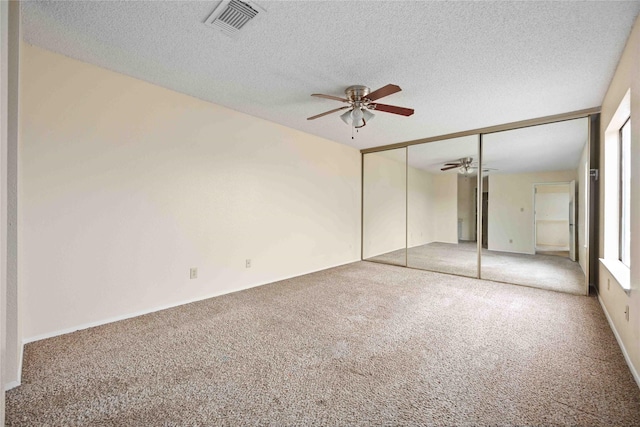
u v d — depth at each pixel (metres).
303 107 3.41
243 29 1.95
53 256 2.28
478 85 2.72
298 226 4.40
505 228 5.93
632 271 1.88
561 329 2.47
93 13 1.80
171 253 2.98
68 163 2.35
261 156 3.84
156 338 2.29
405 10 1.74
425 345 2.19
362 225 5.80
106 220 2.55
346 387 1.69
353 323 2.61
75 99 2.37
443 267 4.96
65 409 1.48
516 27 1.88
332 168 5.03
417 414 1.47
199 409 1.50
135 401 1.55
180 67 2.48
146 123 2.78
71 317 2.38
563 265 4.99
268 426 1.39
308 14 1.78
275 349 2.13
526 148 4.55
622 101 2.21
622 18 1.77
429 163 5.67
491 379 1.76
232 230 3.52
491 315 2.79
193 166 3.14
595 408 1.50
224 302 3.15
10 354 1.64
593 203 3.47
